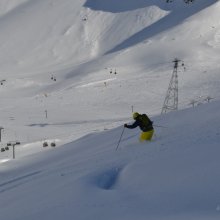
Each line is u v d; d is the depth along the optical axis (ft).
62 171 60.18
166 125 80.43
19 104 458.09
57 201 38.60
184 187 34.17
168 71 558.15
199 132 57.67
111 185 41.65
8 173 90.63
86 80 566.77
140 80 526.16
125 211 31.58
